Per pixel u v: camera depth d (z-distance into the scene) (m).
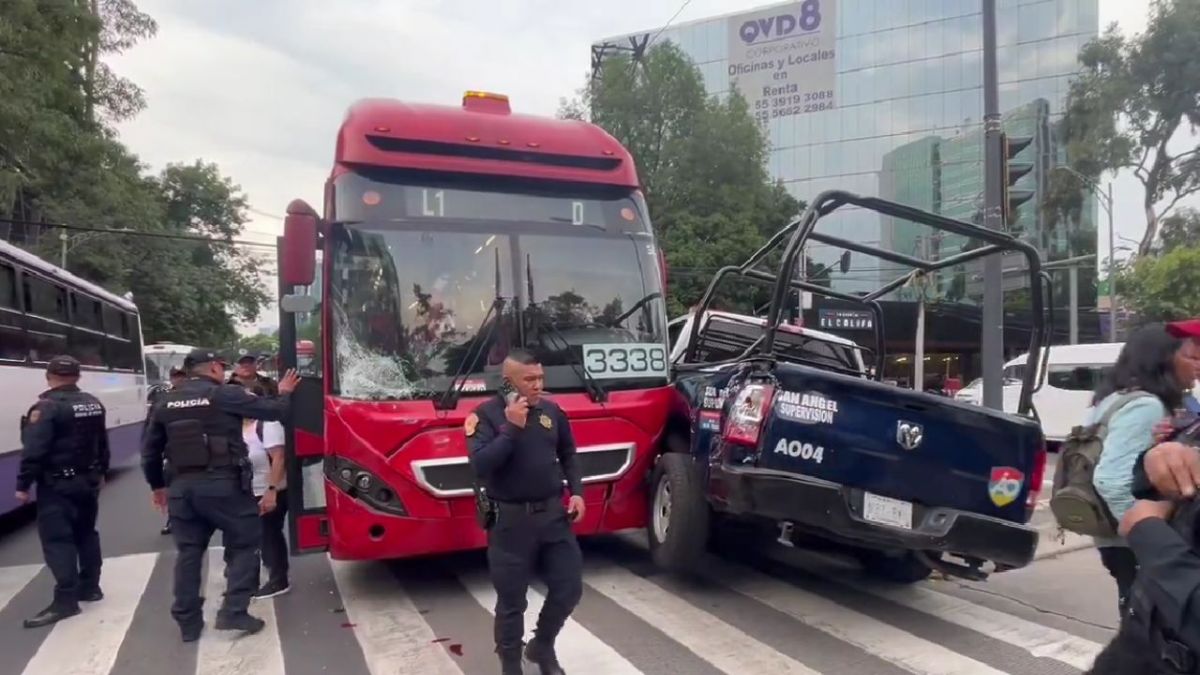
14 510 10.22
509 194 6.61
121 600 6.56
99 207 29.23
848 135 56.75
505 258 6.41
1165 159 30.86
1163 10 29.77
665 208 29.69
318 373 6.48
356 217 6.20
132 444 16.44
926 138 49.78
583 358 6.41
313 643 5.45
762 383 5.38
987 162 9.76
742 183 30.44
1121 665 2.38
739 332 9.73
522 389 4.38
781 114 58.69
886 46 56.12
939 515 5.27
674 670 4.84
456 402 5.97
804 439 5.25
